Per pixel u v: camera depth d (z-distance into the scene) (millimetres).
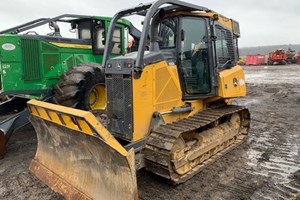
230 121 5578
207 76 4840
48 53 6648
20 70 6195
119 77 3920
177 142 3979
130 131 3852
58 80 6852
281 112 8945
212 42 4801
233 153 5246
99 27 7625
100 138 3045
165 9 4352
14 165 4871
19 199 3748
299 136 6344
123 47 8203
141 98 3863
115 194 3184
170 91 4273
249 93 13273
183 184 4043
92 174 3482
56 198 3748
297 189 3885
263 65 34812
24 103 7227
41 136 4297
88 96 6344
